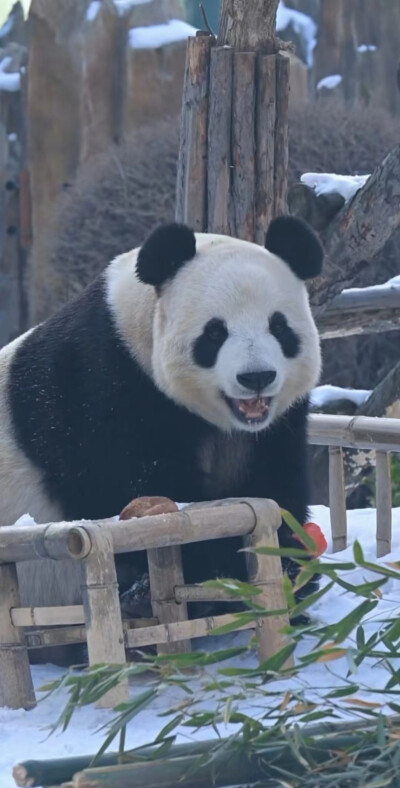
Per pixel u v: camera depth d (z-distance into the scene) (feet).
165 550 23.67
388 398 44.27
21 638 22.41
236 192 37.22
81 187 77.20
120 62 91.09
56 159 90.58
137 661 25.27
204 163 37.58
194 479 26.78
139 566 26.14
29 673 22.49
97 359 26.11
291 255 26.73
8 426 27.37
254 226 37.40
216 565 26.35
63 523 21.72
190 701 18.80
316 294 41.11
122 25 91.45
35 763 16.85
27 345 27.78
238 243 26.78
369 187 39.34
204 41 37.35
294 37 100.73
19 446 27.09
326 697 18.19
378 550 32.30
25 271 90.17
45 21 90.12
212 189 37.40
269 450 27.71
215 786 17.03
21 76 90.89
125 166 75.51
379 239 40.06
